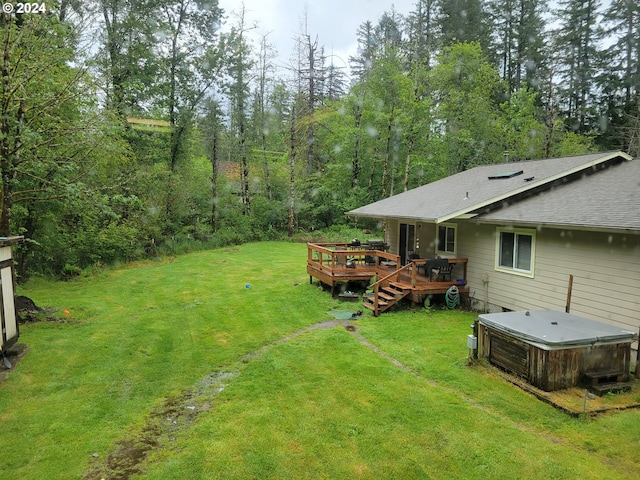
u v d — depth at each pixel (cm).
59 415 564
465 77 2820
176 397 624
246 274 1683
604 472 430
